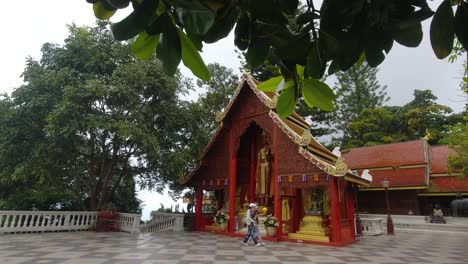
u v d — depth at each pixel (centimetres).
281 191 1605
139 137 1602
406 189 3059
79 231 1767
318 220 1528
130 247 1239
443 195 2955
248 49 141
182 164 1836
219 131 1884
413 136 4191
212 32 123
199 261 989
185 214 2122
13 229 1534
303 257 1103
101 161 1978
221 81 2831
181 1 100
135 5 110
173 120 1820
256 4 123
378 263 1031
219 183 1873
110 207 2048
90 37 1778
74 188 1888
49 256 1006
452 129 2361
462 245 1555
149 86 1742
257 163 1867
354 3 116
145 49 128
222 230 1797
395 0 116
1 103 1636
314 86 154
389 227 2184
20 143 1648
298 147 1546
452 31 115
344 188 1570
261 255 1126
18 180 1702
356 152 3747
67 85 1620
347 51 126
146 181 2089
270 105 1619
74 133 1571
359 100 4334
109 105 1686
